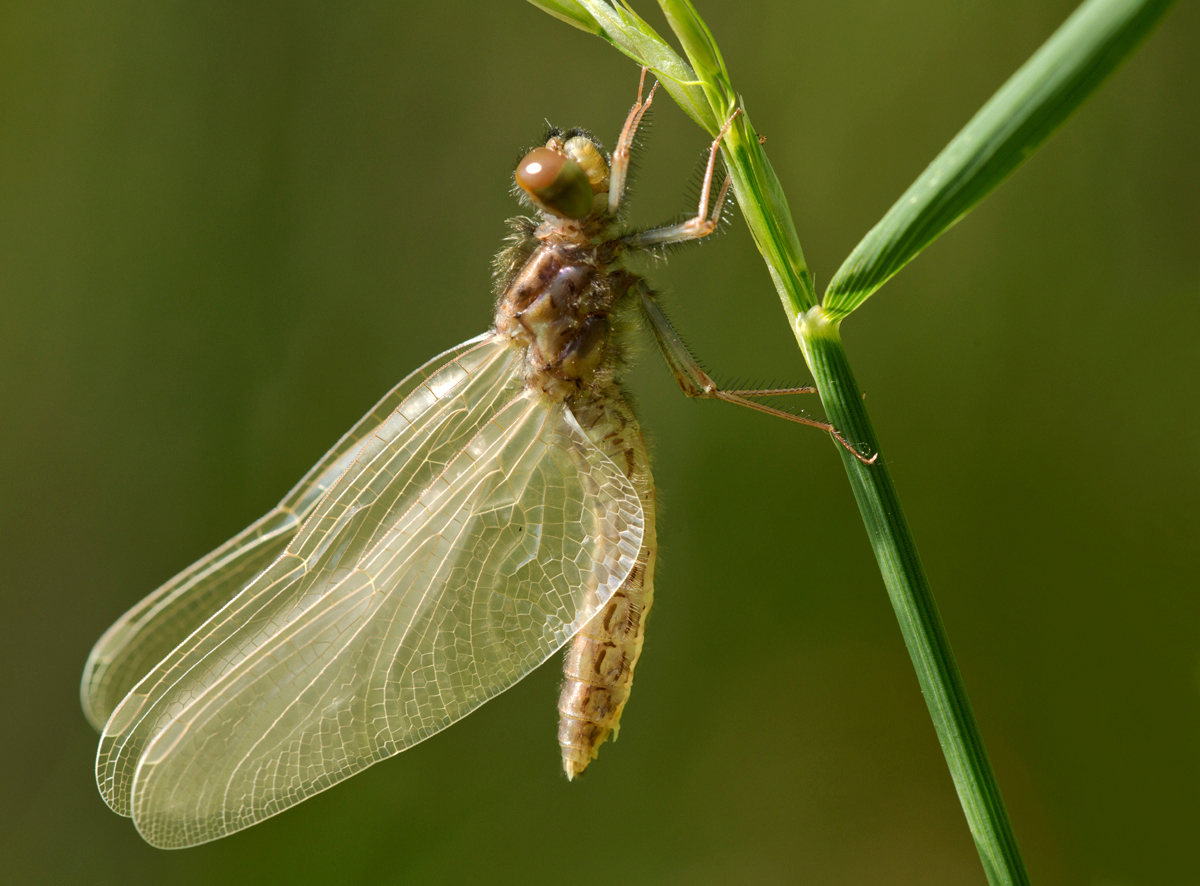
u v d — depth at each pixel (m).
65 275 0.27
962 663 0.27
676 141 0.27
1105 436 0.27
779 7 0.27
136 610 0.25
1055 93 0.22
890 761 0.27
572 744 0.24
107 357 0.27
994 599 0.27
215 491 0.27
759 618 0.27
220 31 0.27
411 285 0.28
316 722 0.24
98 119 0.27
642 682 0.27
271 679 0.24
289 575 0.24
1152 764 0.26
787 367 0.27
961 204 0.23
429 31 0.28
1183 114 0.27
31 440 0.27
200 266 0.27
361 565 0.24
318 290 0.28
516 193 0.25
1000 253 0.27
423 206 0.28
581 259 0.25
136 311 0.27
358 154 0.28
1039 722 0.27
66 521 0.27
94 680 0.25
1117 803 0.27
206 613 0.25
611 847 0.27
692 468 0.27
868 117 0.27
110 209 0.27
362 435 0.25
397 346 0.28
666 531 0.27
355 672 0.24
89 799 0.27
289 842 0.27
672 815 0.27
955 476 0.27
